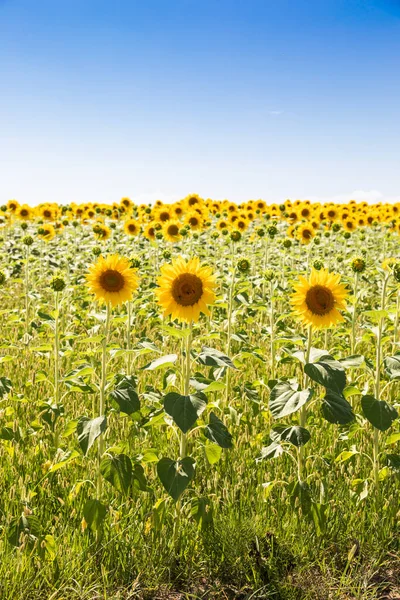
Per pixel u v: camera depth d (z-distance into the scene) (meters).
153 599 2.74
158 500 2.93
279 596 2.76
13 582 2.62
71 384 3.82
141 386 4.55
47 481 3.32
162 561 2.86
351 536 3.03
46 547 2.75
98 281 3.16
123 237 10.70
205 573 2.87
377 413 3.07
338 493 3.30
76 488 3.08
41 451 3.62
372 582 2.85
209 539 2.95
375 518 3.10
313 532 3.03
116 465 2.92
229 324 4.65
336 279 3.09
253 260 8.84
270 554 2.89
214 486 3.32
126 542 2.90
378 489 3.27
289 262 9.13
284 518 3.11
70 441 3.73
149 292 5.90
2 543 2.81
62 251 10.84
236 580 2.85
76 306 6.90
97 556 2.85
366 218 11.09
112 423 3.87
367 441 3.66
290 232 9.20
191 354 2.96
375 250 11.14
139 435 3.77
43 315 4.04
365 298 7.71
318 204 14.05
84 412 4.09
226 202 14.26
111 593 2.70
